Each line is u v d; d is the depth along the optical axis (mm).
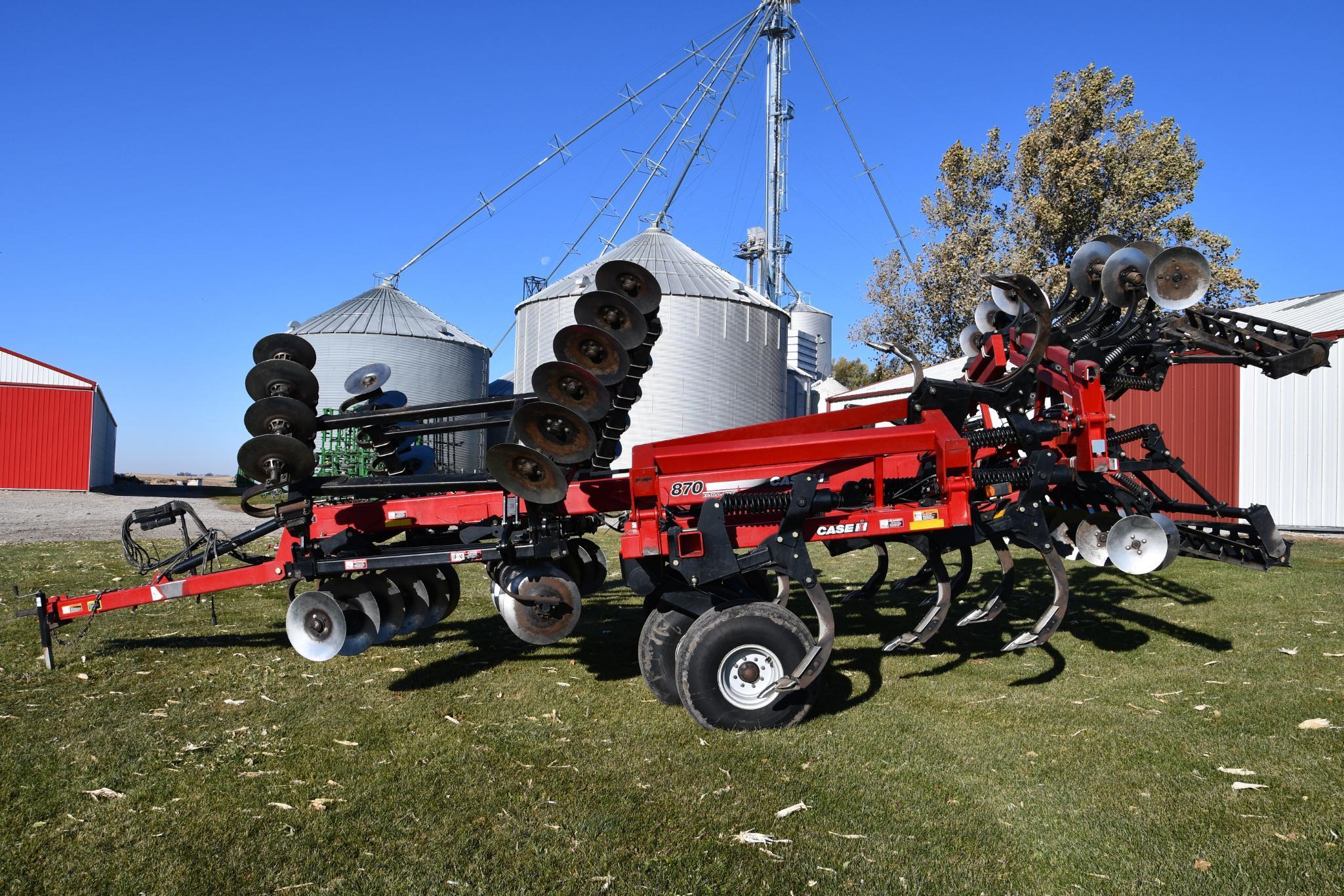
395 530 5395
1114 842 3092
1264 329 6113
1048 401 6066
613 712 4590
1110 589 7910
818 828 3209
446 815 3326
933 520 4609
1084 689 4953
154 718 4484
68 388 30641
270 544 12312
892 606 7312
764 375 27703
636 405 25703
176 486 42656
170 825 3262
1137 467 5941
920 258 32656
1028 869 2914
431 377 31781
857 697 4828
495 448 4348
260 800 3475
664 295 26000
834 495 4418
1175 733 4180
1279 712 4453
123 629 6535
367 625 5156
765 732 4230
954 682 5113
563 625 4992
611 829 3201
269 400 4969
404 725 4379
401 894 2777
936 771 3746
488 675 5352
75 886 2838
